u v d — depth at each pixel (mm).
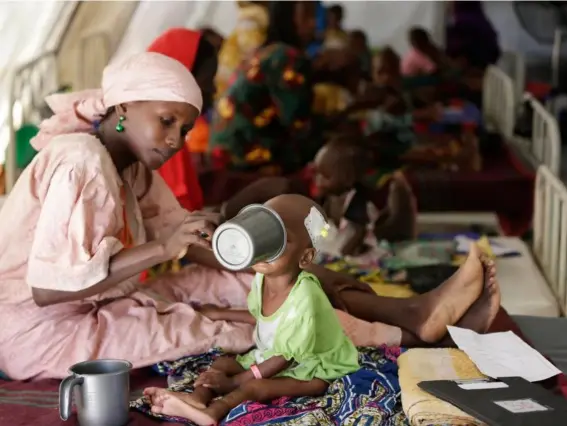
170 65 1837
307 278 1668
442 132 4457
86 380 1478
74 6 4277
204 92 2969
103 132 1899
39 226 1740
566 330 2260
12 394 1729
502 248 3238
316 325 1669
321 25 4566
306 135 4426
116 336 1841
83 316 1855
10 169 3900
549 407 1444
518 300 2658
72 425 1533
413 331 2014
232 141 4398
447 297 2016
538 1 4523
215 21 4586
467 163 4344
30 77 4195
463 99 4566
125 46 4422
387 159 4379
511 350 1843
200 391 1574
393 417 1522
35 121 4168
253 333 1865
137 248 1757
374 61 4578
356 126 4469
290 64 4410
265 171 4387
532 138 4453
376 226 3254
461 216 4074
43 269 1713
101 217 1759
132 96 1801
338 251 3021
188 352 1854
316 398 1632
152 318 1878
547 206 3002
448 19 4559
